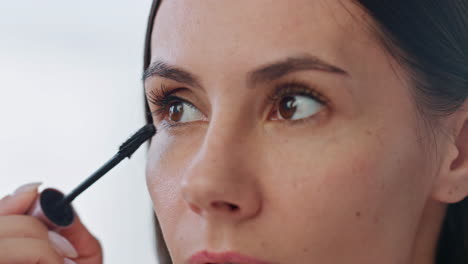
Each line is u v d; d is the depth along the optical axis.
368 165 0.55
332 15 0.55
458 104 0.63
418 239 0.66
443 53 0.62
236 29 0.56
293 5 0.55
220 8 0.57
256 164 0.55
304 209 0.54
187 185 0.54
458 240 0.73
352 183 0.54
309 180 0.54
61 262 0.72
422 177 0.60
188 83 0.61
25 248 0.69
